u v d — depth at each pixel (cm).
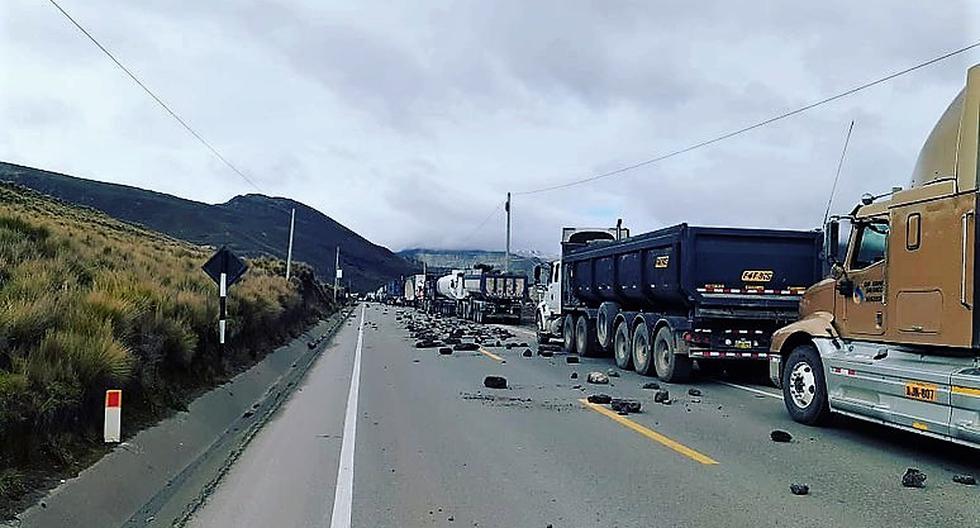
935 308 907
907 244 956
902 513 701
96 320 998
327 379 1769
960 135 884
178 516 702
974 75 871
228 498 762
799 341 1195
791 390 1177
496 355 2369
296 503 741
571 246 2547
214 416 1187
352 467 884
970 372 846
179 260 2497
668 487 789
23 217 1739
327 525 671
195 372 1343
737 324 1648
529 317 5053
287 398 1473
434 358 2269
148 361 1089
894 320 977
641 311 1962
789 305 1634
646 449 972
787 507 718
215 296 1791
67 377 809
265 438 1070
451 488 790
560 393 1494
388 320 5222
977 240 855
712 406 1330
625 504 729
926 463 903
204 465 909
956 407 846
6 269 1170
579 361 2166
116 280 1346
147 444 898
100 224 3719
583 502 736
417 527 664
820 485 799
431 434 1076
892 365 959
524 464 892
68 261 1406
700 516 690
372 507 724
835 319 1106
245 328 1841
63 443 769
